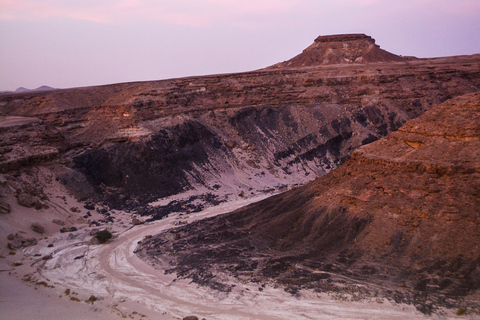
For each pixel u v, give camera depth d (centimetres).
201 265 3381
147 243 4147
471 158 3162
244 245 3681
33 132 5738
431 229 2977
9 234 4122
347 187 3728
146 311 2655
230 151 7544
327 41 13850
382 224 3231
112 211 5366
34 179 5188
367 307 2459
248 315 2539
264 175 7200
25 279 3269
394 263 2858
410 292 2523
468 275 2542
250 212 4428
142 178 6147
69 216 4962
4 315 2417
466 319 2192
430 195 3169
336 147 8175
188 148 7069
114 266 3584
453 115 3575
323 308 2519
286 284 2884
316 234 3519
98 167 6147
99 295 2966
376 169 3703
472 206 2908
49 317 2442
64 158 5862
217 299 2791
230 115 8231
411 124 3853
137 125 6881
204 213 5331
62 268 3556
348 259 3061
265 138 8075
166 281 3172
